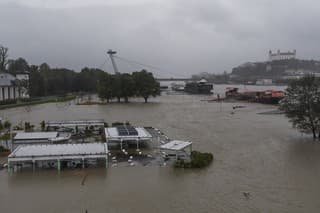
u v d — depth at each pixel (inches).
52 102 7416.3
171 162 2369.6
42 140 2910.9
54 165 2263.8
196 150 2726.4
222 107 6432.1
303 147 2815.0
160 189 1851.6
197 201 1689.2
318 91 3095.5
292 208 1604.3
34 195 1779.0
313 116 3093.0
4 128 3774.6
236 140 3132.4
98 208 1614.2
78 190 1843.0
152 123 4237.2
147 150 2728.8
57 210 1595.7
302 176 2054.6
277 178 2023.9
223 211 1572.3
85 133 3444.9
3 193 1808.6
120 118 4744.1
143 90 7480.3
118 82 7401.6
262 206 1627.7
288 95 3228.3
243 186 1893.5
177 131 3624.5
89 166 2263.8
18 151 2252.7
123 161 2394.2
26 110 5792.3
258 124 4156.0
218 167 2253.9
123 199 1718.8
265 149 2765.7
